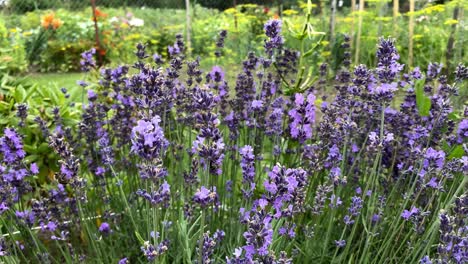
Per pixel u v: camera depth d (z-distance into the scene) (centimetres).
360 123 326
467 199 185
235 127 309
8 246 230
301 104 235
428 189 289
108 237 301
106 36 1170
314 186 300
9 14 1363
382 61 228
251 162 222
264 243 161
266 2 1512
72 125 405
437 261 194
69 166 223
